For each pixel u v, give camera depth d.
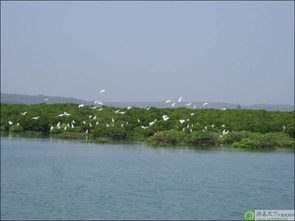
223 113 102.50
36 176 60.69
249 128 92.88
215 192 53.06
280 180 59.28
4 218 43.22
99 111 107.38
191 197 50.72
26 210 45.88
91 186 55.22
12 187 54.66
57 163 69.00
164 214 45.00
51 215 44.03
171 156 75.38
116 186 54.88
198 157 75.12
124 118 100.25
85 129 98.88
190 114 99.50
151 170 64.56
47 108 114.12
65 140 93.81
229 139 87.25
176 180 58.25
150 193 52.28
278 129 93.38
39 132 104.06
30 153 77.81
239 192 52.56
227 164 69.44
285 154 79.06
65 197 50.16
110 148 83.50
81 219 43.19
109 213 44.97
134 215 44.28
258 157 75.81
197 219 43.06
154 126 93.44
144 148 84.00
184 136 87.12
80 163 69.31
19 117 105.19
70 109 110.31
